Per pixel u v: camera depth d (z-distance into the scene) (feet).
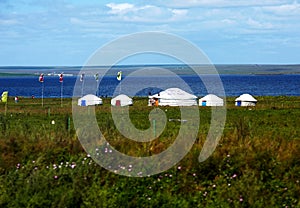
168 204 45.09
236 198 45.47
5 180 49.67
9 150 57.00
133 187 47.98
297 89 574.97
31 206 44.78
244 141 61.11
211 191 47.60
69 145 58.39
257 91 528.22
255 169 51.57
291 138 76.07
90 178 50.03
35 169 51.44
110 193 46.75
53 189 47.34
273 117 158.20
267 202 45.47
